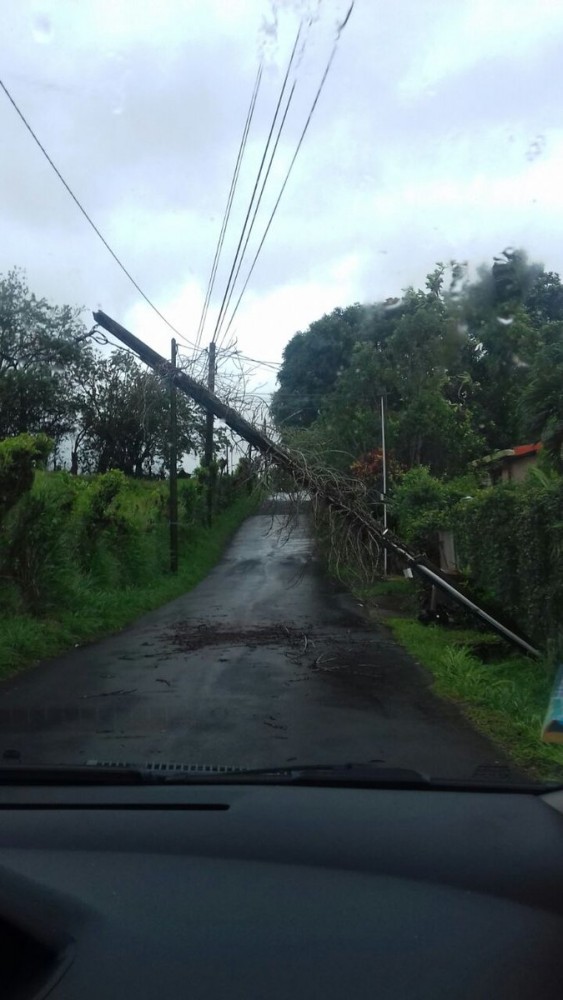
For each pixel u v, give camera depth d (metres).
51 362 37.38
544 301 17.03
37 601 14.30
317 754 7.16
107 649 13.21
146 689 10.04
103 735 7.85
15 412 36.72
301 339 30.72
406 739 7.75
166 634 14.74
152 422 22.95
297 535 13.62
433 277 21.89
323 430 17.88
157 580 22.00
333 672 11.22
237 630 15.14
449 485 21.08
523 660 11.39
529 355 15.08
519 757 7.19
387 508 16.17
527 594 10.34
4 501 13.40
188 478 38.00
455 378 22.70
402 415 24.14
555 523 9.41
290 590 21.58
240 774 5.14
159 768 5.50
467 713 8.85
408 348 23.25
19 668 11.48
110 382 37.44
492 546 11.54
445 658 11.16
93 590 17.25
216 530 36.19
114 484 19.06
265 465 12.47
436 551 18.23
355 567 12.50
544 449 10.63
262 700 9.43
